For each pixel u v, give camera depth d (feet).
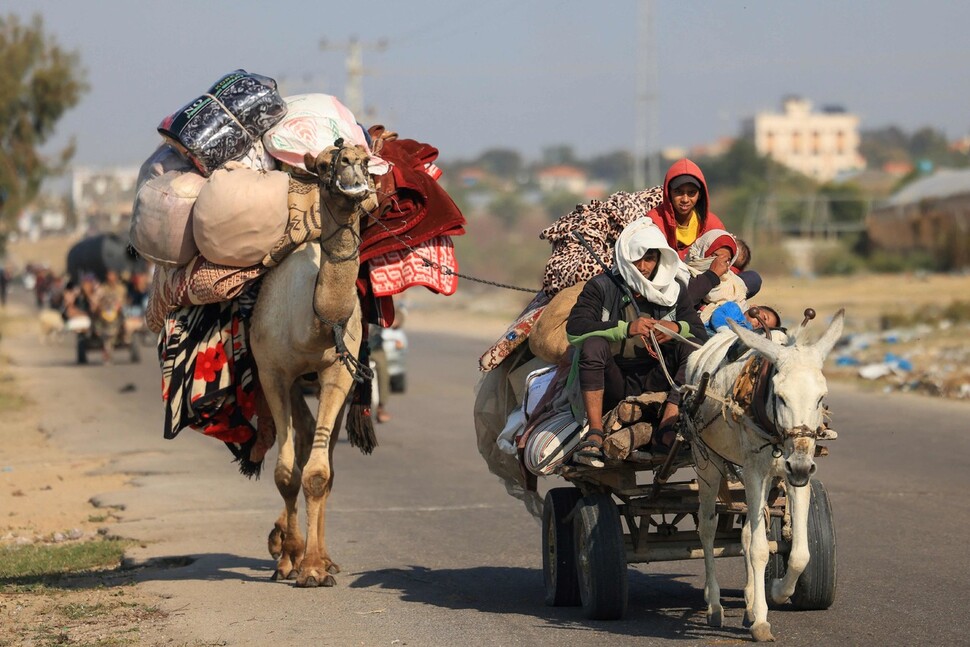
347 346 69.67
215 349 71.26
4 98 345.51
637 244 58.29
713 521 57.52
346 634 58.49
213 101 70.64
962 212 538.06
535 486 68.90
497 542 82.99
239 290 69.67
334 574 73.05
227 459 126.11
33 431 150.51
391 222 73.10
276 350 69.46
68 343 333.83
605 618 60.18
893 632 56.59
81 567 78.02
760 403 50.62
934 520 84.84
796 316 298.97
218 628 60.23
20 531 92.07
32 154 355.36
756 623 53.98
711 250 64.44
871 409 147.95
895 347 216.33
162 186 70.23
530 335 66.03
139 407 174.91
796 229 654.94
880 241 588.50
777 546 59.21
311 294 67.36
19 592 69.97
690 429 55.67
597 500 60.34
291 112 71.77
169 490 107.55
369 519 92.27
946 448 118.01
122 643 57.11
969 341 220.43
